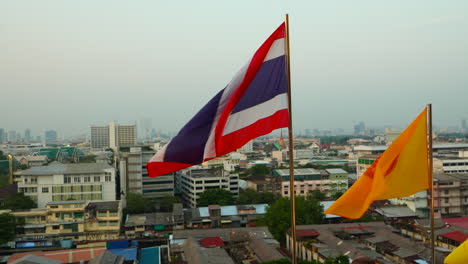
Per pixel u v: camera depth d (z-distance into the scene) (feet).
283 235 268.62
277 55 53.31
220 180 403.34
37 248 283.38
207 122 53.72
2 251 276.41
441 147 568.41
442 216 334.03
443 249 213.46
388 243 227.40
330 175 427.74
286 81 52.80
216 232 260.62
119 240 283.38
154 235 306.14
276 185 416.26
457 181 339.77
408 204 334.44
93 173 345.31
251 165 581.12
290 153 51.49
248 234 252.01
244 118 53.57
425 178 62.18
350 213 59.00
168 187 439.63
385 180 60.80
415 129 62.69
